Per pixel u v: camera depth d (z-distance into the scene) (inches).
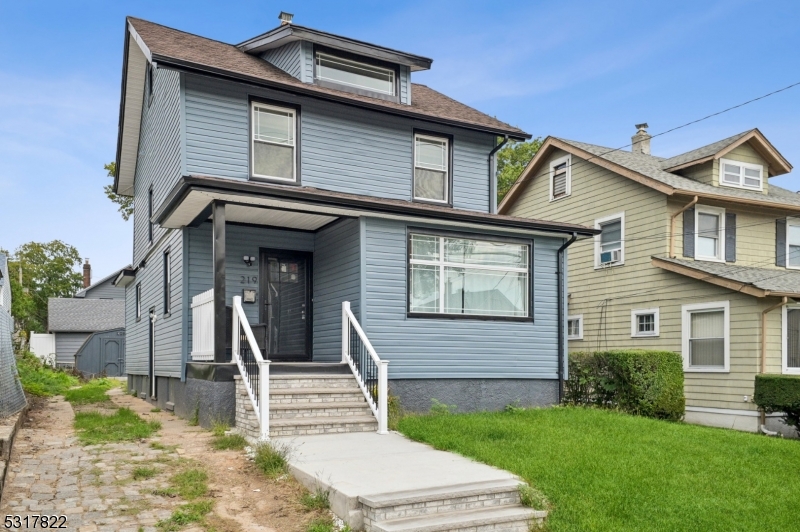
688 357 625.0
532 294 498.6
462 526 222.5
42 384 700.7
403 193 527.8
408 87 557.9
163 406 526.0
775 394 519.8
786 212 714.2
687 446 352.8
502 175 1212.5
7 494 234.7
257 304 480.1
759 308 568.4
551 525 232.8
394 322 439.5
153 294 589.0
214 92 456.1
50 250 2279.8
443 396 454.6
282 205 409.1
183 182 365.7
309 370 404.5
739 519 243.4
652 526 231.8
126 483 255.8
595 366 559.5
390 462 284.4
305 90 475.8
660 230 652.1
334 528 221.0
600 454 313.9
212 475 273.1
